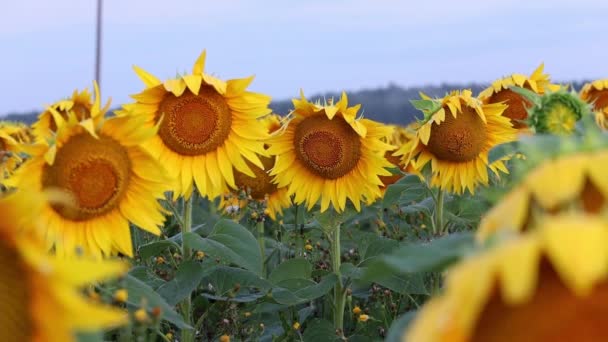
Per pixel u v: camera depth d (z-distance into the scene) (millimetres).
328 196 6152
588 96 7027
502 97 7297
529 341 1399
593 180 1557
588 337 1385
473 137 6293
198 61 5574
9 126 9242
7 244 1819
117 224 4188
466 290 1325
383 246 5770
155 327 3312
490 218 1678
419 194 6809
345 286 5715
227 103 5637
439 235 6078
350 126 6238
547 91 4004
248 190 6617
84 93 8508
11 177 4016
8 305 1798
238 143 5633
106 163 4113
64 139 4055
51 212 4000
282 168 6254
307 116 6289
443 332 1337
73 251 4023
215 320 5883
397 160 8000
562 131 3791
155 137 5441
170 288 4633
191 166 5504
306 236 6859
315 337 5410
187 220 5449
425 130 6168
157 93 5430
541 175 1602
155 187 4266
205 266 5859
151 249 5039
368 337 5484
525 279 1271
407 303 6094
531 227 1632
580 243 1268
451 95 6438
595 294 1391
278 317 5922
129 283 3568
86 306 1721
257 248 4984
